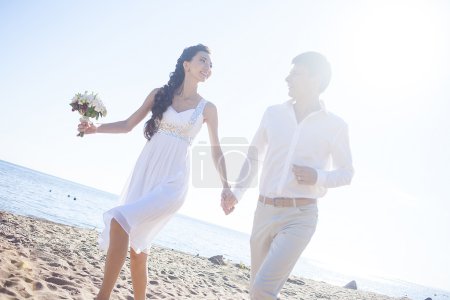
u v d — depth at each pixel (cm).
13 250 501
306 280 1480
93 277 483
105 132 351
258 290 267
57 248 622
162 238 3066
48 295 351
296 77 319
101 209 4994
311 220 296
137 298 336
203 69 350
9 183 4494
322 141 312
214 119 358
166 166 333
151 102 355
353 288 1898
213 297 634
